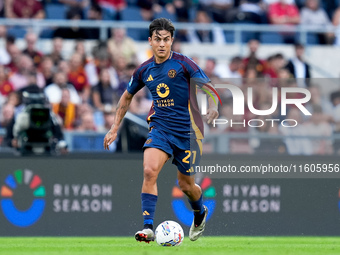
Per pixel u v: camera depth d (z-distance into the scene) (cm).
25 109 2975
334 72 4538
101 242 2336
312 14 4909
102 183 2873
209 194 2891
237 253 1599
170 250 1717
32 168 2841
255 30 4409
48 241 2430
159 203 2858
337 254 1642
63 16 4478
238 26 4378
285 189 2933
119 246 2002
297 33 4706
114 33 4188
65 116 3797
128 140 3256
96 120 3797
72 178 2859
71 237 2808
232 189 2905
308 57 4519
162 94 1862
